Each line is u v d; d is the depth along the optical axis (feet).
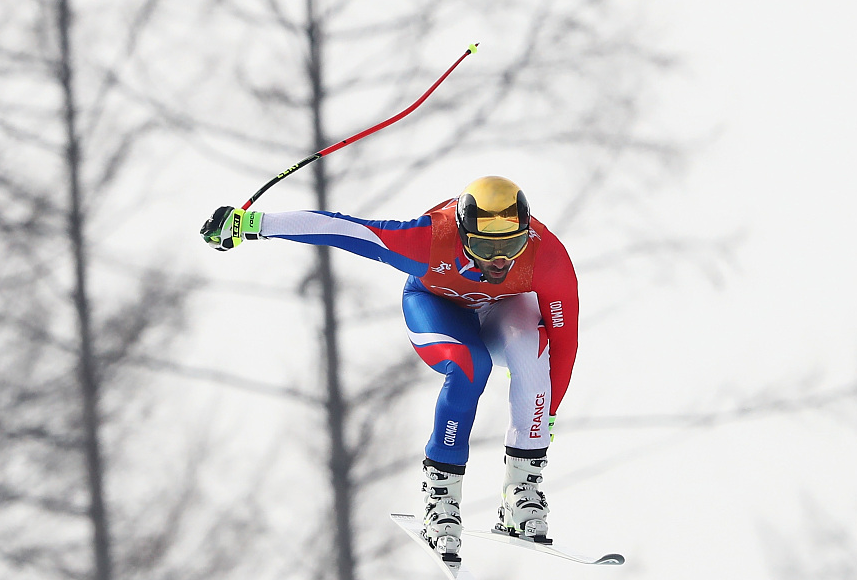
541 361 47.75
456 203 46.47
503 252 44.06
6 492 127.65
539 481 48.49
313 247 124.47
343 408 122.11
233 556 127.13
